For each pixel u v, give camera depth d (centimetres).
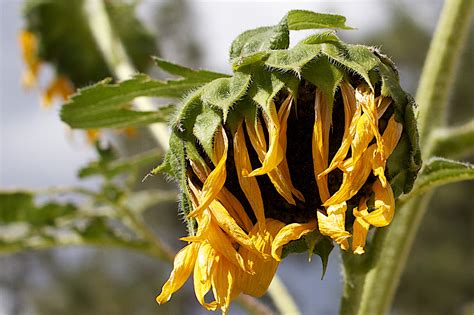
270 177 82
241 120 83
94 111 97
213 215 81
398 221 101
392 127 81
